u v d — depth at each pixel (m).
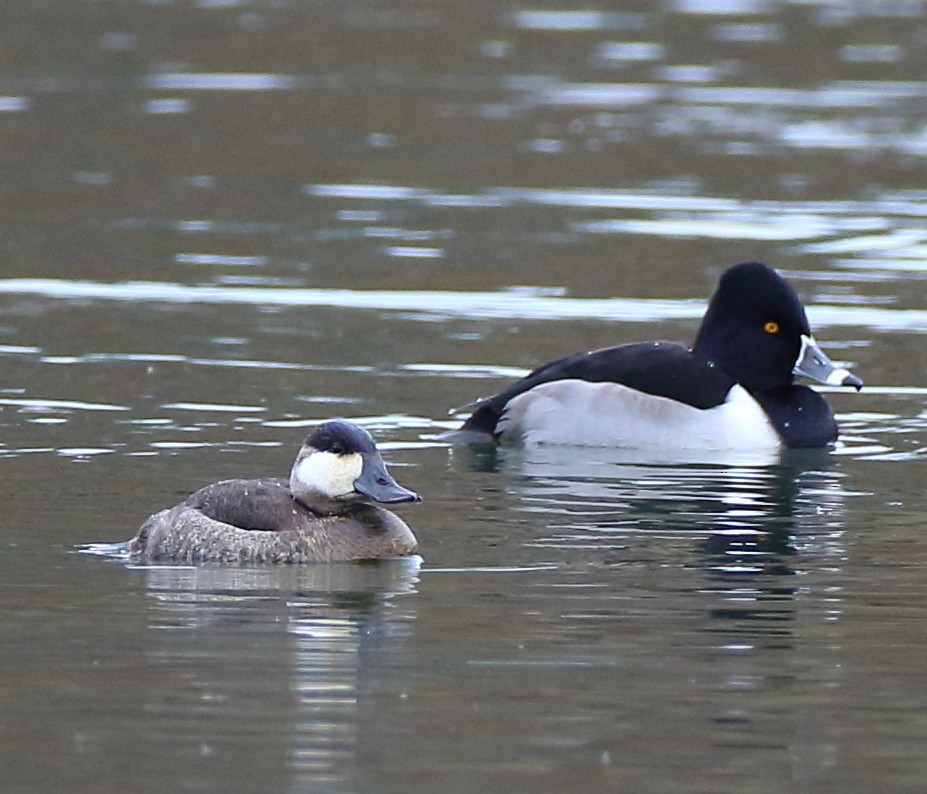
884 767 8.20
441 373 16.78
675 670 9.44
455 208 24.02
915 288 20.14
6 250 21.47
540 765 8.19
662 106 30.73
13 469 13.34
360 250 21.72
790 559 11.55
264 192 24.83
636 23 37.88
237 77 32.62
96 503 12.52
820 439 15.02
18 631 9.89
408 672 9.34
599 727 8.64
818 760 8.28
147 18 37.31
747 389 15.27
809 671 9.45
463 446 14.78
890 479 13.87
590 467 14.18
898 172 26.08
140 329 18.05
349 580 10.95
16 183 25.22
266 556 11.27
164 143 27.77
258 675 9.26
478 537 12.04
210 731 8.52
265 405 15.50
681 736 8.53
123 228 22.72
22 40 35.16
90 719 8.66
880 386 16.78
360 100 30.92
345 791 7.86
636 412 14.96
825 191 24.92
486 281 20.34
